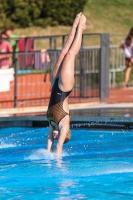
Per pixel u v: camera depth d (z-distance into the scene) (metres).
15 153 18.00
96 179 13.89
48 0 52.53
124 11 60.28
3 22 50.41
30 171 15.05
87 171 14.84
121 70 41.78
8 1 50.59
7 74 31.00
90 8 59.06
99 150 18.42
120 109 27.20
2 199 12.09
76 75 32.06
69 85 16.36
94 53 32.50
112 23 57.00
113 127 22.58
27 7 51.56
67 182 13.64
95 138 20.84
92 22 56.06
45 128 23.23
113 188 12.96
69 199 12.01
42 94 31.97
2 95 30.95
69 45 16.55
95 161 16.41
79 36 16.45
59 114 16.45
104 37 32.44
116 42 51.75
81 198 12.07
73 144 19.55
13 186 13.29
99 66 32.31
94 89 32.38
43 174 14.60
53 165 15.84
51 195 12.36
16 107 30.09
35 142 20.27
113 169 15.14
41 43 49.69
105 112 25.55
